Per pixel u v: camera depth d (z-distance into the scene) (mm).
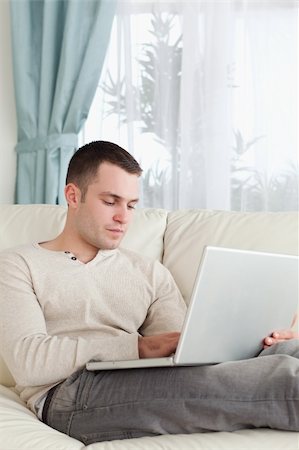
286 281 1717
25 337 1797
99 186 1991
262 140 3076
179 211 2498
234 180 3129
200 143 3131
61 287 1956
